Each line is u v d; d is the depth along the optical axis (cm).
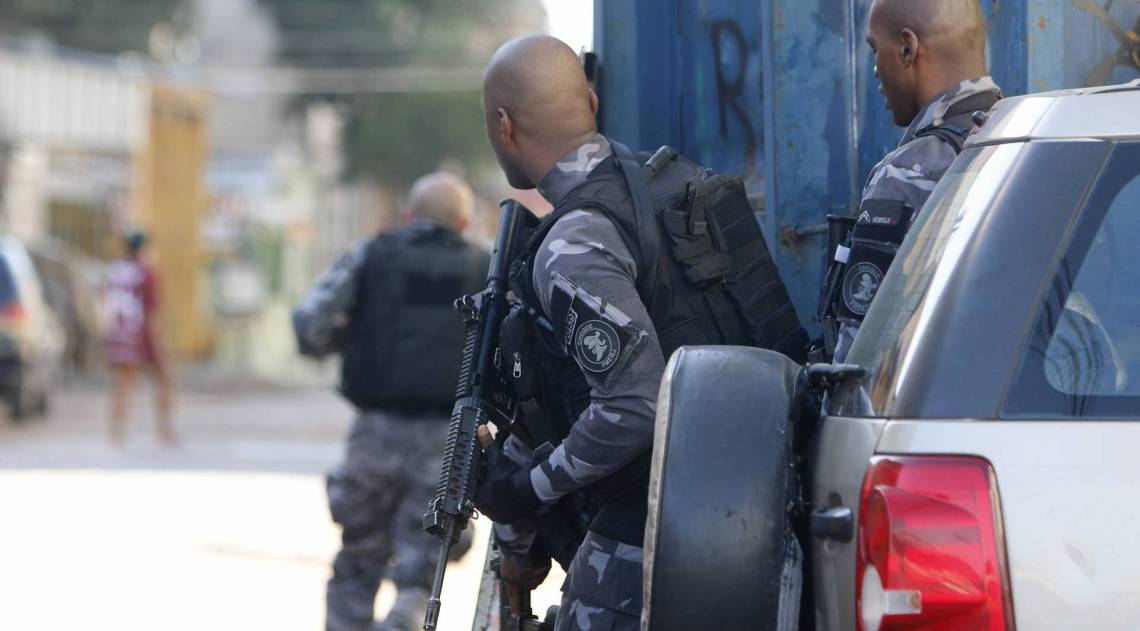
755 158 1438
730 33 1461
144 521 3406
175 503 3722
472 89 13162
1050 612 710
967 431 735
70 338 8088
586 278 1013
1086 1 1196
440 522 1075
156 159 9638
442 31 13450
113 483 4106
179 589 2633
